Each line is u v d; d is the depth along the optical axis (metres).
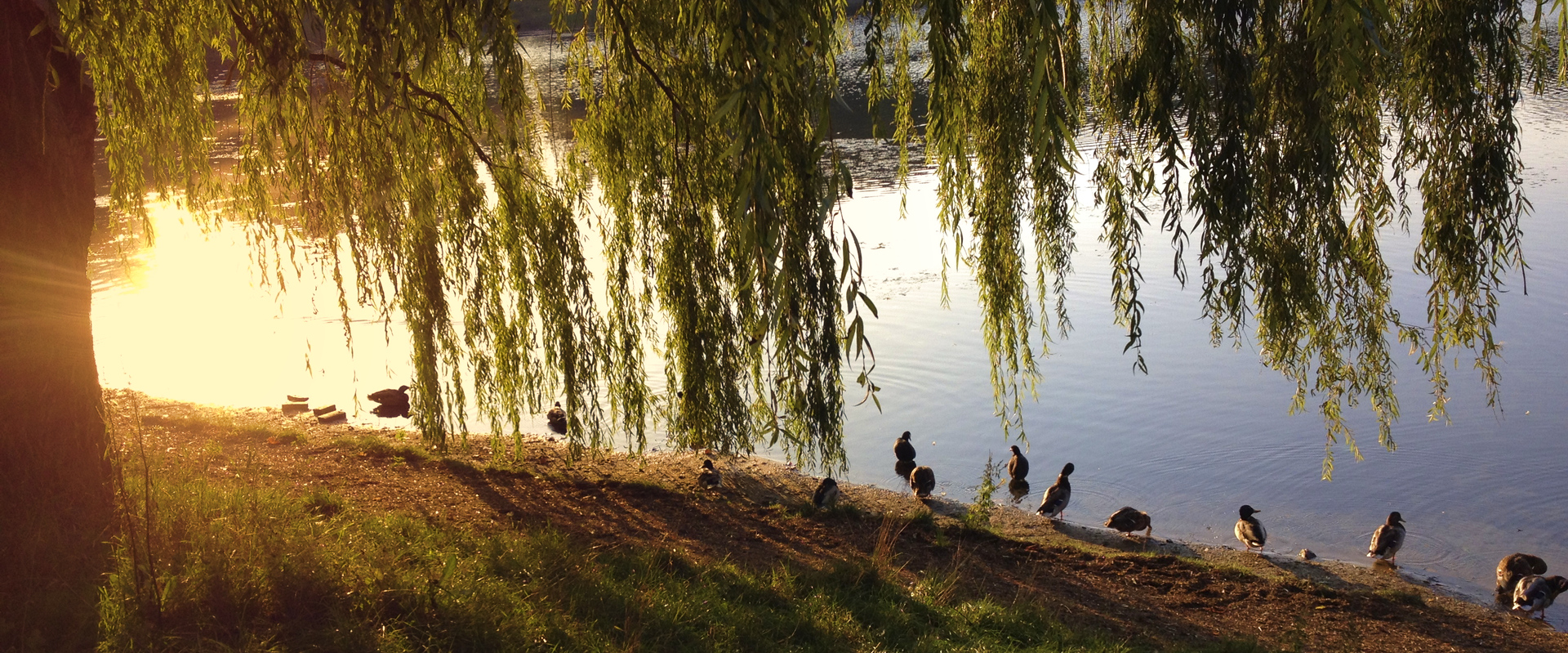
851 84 48.12
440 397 11.99
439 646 6.36
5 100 7.39
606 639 7.02
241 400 19.47
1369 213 8.72
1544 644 10.88
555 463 15.62
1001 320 9.30
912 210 32.62
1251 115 7.32
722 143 9.59
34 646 5.73
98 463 7.93
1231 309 7.46
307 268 29.59
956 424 17.77
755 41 5.65
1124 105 7.73
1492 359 19.27
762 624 8.10
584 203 11.84
